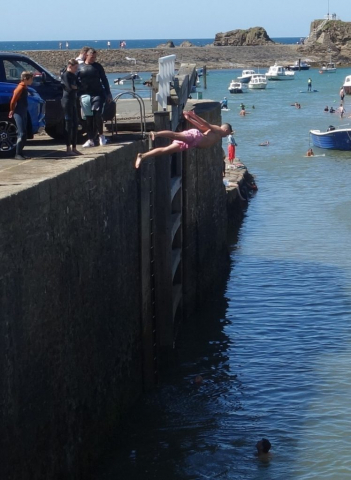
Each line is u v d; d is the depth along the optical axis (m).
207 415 13.54
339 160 44.84
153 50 163.62
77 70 14.36
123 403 13.16
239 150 49.69
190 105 20.95
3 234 8.38
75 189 10.78
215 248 21.36
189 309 18.73
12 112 13.27
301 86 122.75
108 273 12.29
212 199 21.00
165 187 15.16
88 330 11.29
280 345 16.75
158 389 14.66
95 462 11.56
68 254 10.45
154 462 11.91
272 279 21.67
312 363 15.70
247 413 13.59
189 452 12.22
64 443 10.26
